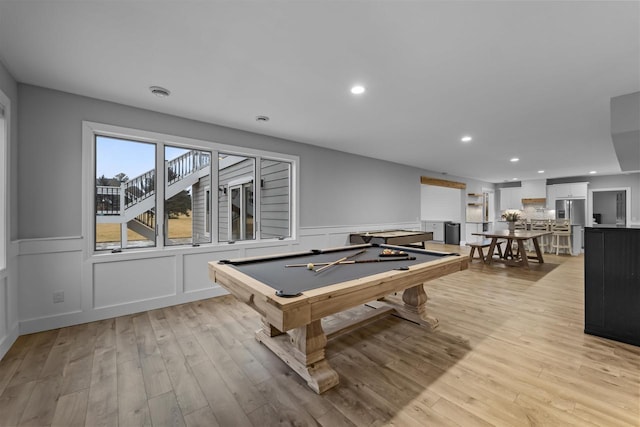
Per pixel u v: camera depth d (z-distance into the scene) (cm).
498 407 165
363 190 582
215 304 347
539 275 495
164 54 214
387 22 176
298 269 237
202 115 343
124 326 282
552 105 309
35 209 266
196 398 175
